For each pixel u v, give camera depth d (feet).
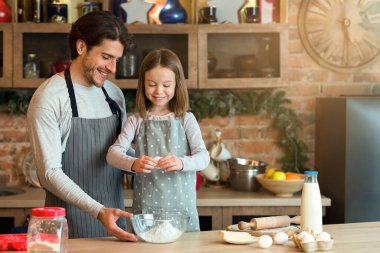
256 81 13.60
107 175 9.02
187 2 14.52
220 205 12.57
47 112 8.23
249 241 7.16
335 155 13.01
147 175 8.96
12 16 13.60
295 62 14.74
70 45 8.80
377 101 12.46
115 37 8.48
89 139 8.82
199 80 13.55
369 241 7.34
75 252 6.71
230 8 13.88
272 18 14.05
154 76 8.80
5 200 12.35
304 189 7.64
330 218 13.20
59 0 13.85
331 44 14.65
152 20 13.73
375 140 12.47
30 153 14.32
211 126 14.78
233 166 13.48
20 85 13.26
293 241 7.08
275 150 14.87
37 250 6.07
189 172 9.09
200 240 7.39
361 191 12.46
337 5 14.58
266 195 13.02
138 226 7.22
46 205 8.79
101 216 7.52
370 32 14.64
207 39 13.56
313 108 14.76
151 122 9.12
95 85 8.75
